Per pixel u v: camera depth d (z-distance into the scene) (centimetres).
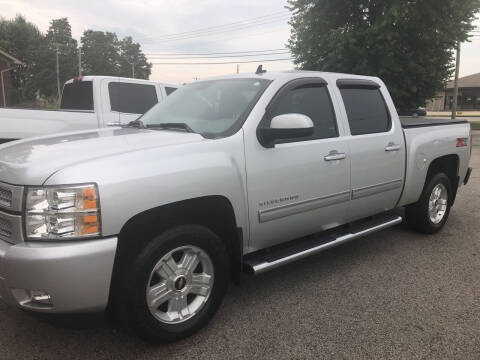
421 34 1733
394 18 1614
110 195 240
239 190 303
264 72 376
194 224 288
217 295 303
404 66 1744
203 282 297
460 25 1777
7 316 321
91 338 293
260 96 335
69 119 692
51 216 233
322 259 448
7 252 232
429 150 484
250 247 329
